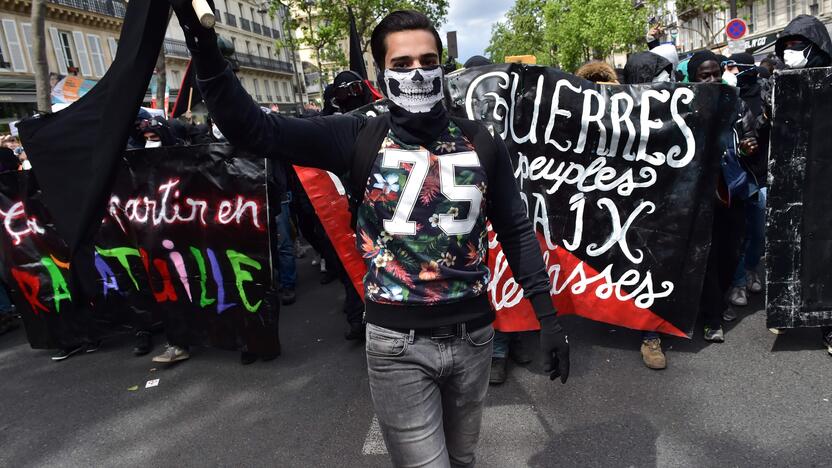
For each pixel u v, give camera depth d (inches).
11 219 155.7
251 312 141.8
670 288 127.3
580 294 133.1
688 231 125.5
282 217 194.4
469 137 59.3
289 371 139.8
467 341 59.2
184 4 46.4
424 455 58.5
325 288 212.2
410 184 56.3
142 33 54.1
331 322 173.3
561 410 110.3
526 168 129.5
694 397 110.6
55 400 135.6
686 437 97.9
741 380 115.5
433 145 57.7
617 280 130.5
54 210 62.8
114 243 151.9
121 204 147.8
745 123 135.0
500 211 62.1
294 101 1849.2
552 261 132.9
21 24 855.7
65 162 62.6
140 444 112.3
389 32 57.7
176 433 115.2
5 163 215.0
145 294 154.1
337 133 58.0
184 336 149.2
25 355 169.9
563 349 60.5
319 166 58.1
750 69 175.8
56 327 160.7
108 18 1043.3
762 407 105.0
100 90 63.5
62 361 161.0
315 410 119.0
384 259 57.9
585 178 129.0
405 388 58.4
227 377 139.3
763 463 89.6
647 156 125.8
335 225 129.6
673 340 137.8
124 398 133.2
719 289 133.4
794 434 96.1
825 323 125.5
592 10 1056.8
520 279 62.6
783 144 119.9
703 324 143.8
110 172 57.0
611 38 1018.1
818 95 118.0
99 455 109.9
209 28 47.4
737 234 144.9
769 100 126.7
